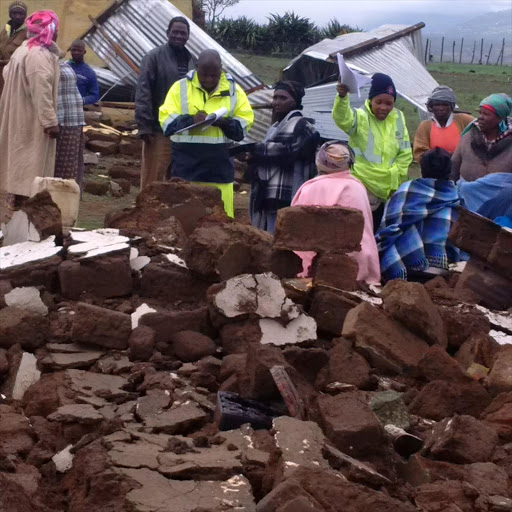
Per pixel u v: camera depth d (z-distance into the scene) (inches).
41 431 228.2
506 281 292.8
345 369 249.8
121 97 661.3
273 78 1332.4
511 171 331.9
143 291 274.7
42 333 257.3
